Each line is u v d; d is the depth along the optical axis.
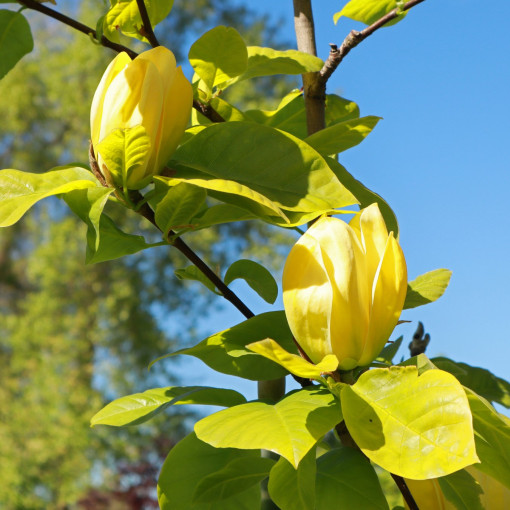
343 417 0.50
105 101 0.57
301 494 0.52
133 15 0.66
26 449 4.54
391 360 0.63
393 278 0.54
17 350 5.12
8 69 0.69
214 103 0.70
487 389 0.69
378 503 0.54
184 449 0.63
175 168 0.59
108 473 4.72
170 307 5.48
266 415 0.51
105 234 0.64
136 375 5.22
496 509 0.59
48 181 0.58
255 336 0.60
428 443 0.48
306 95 0.71
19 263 6.70
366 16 0.79
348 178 0.65
